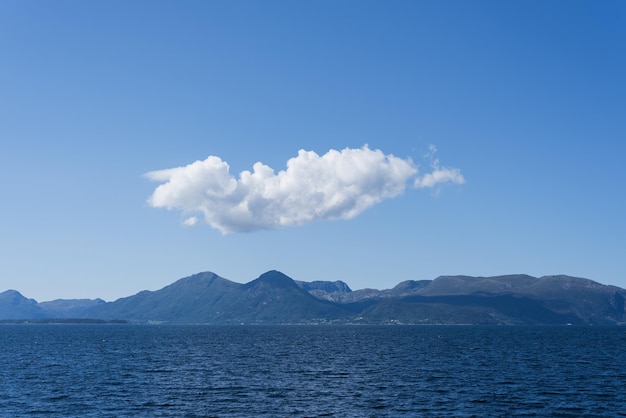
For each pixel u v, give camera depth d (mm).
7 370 98938
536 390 74125
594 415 58688
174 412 59969
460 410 61031
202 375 91188
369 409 61625
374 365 108438
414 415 58531
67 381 83438
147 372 95500
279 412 60094
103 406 63156
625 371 96500
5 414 58875
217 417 57562
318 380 85000
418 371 97000
